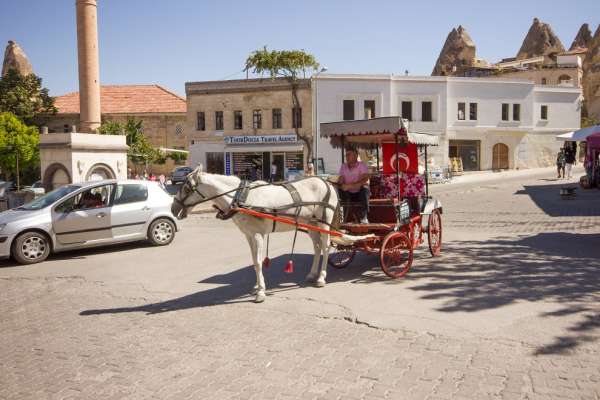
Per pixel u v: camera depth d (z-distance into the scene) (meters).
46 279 9.52
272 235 13.88
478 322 6.09
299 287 8.12
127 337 6.12
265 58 34.16
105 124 39.97
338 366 5.02
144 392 4.64
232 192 7.53
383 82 38.50
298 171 36.44
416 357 5.16
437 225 10.30
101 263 10.83
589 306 6.53
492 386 4.47
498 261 9.40
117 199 12.26
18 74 53.16
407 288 7.78
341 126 8.58
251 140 39.38
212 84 40.53
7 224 10.84
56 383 4.92
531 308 6.54
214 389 4.64
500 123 41.88
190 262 10.57
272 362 5.18
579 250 10.20
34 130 40.78
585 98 66.50
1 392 4.77
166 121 52.28
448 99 40.28
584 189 22.92
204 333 6.13
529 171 40.00
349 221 8.77
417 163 9.18
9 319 7.09
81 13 25.06
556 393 4.30
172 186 38.25
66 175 20.95
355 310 6.75
